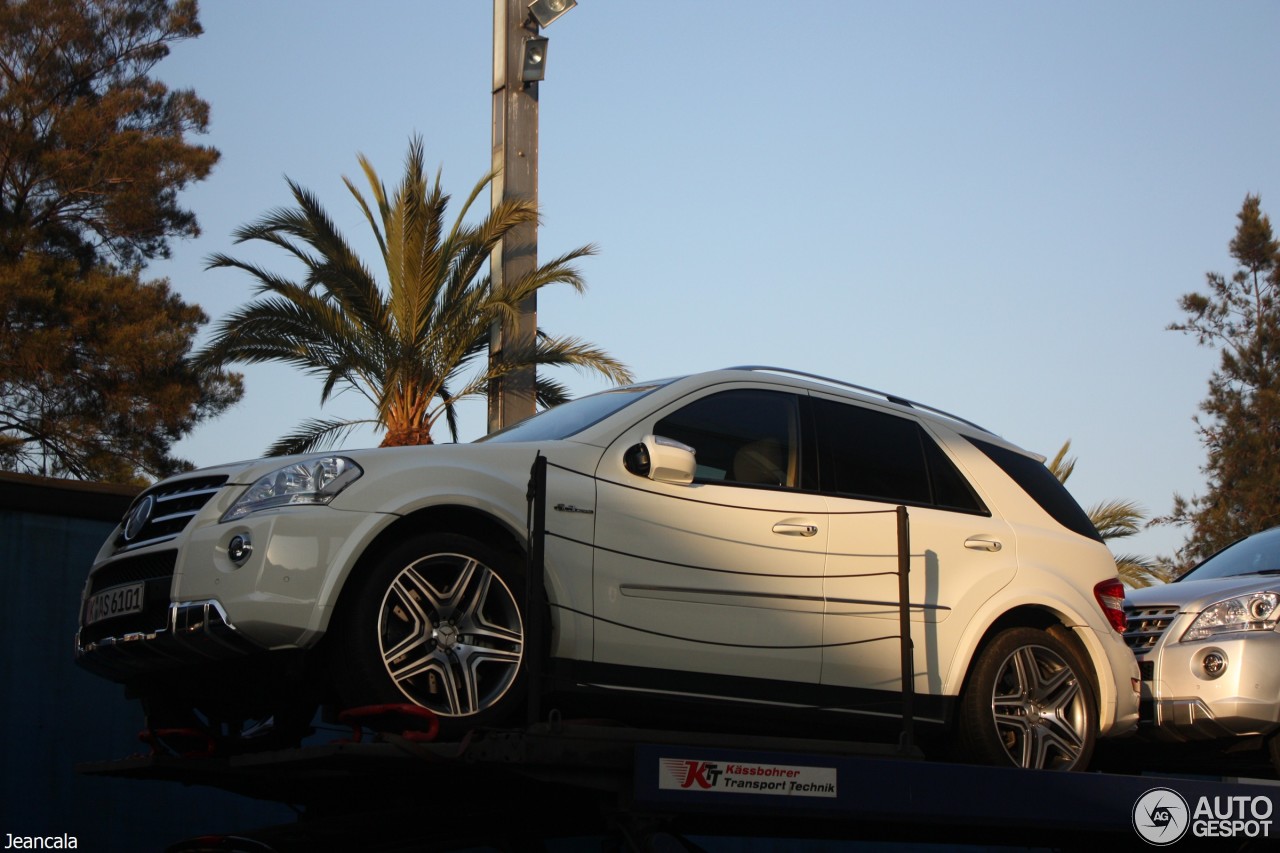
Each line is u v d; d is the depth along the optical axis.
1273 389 43.31
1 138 34.25
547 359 16.95
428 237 17.25
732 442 5.73
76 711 7.96
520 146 11.84
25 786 7.71
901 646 5.36
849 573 5.69
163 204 36.16
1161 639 7.41
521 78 11.78
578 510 5.16
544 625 4.99
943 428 6.43
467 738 4.36
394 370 17.00
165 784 8.23
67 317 32.44
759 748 4.88
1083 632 6.29
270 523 4.64
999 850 9.84
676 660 5.23
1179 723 7.25
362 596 4.64
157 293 34.50
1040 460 6.80
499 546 5.10
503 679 4.84
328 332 17.22
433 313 17.66
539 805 5.52
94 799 7.95
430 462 4.99
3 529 7.89
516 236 12.02
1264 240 44.69
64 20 35.41
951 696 5.88
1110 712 6.30
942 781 5.07
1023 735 6.03
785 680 5.48
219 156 36.78
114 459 32.66
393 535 4.88
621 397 5.89
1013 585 6.14
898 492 6.07
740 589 5.41
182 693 5.61
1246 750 7.46
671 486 5.44
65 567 8.08
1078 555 6.47
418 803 5.76
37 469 33.19
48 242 34.97
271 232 17.16
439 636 4.76
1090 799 5.45
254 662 4.90
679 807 4.49
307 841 5.00
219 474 5.07
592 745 4.50
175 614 4.74
